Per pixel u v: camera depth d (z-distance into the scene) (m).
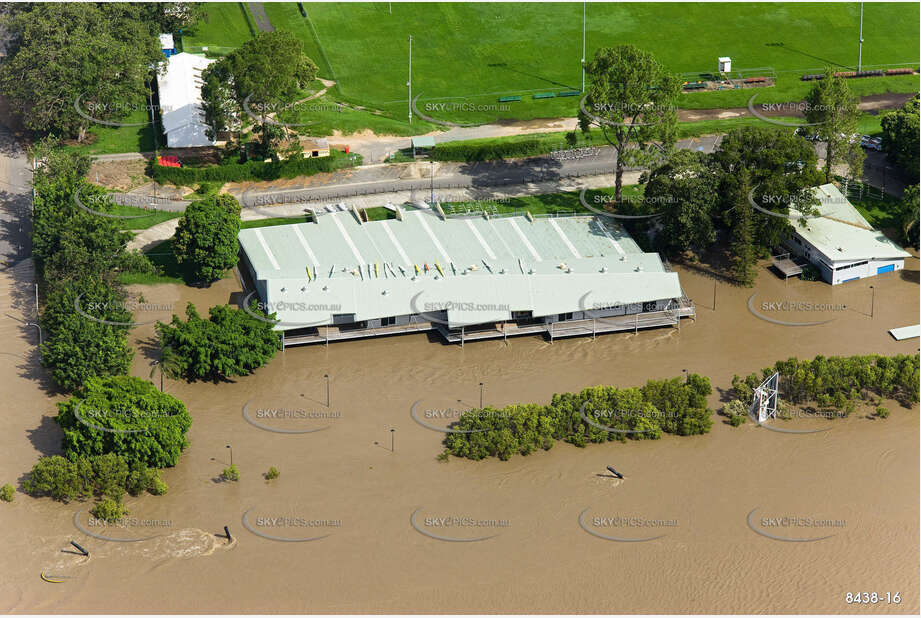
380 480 173.75
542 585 156.50
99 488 170.00
